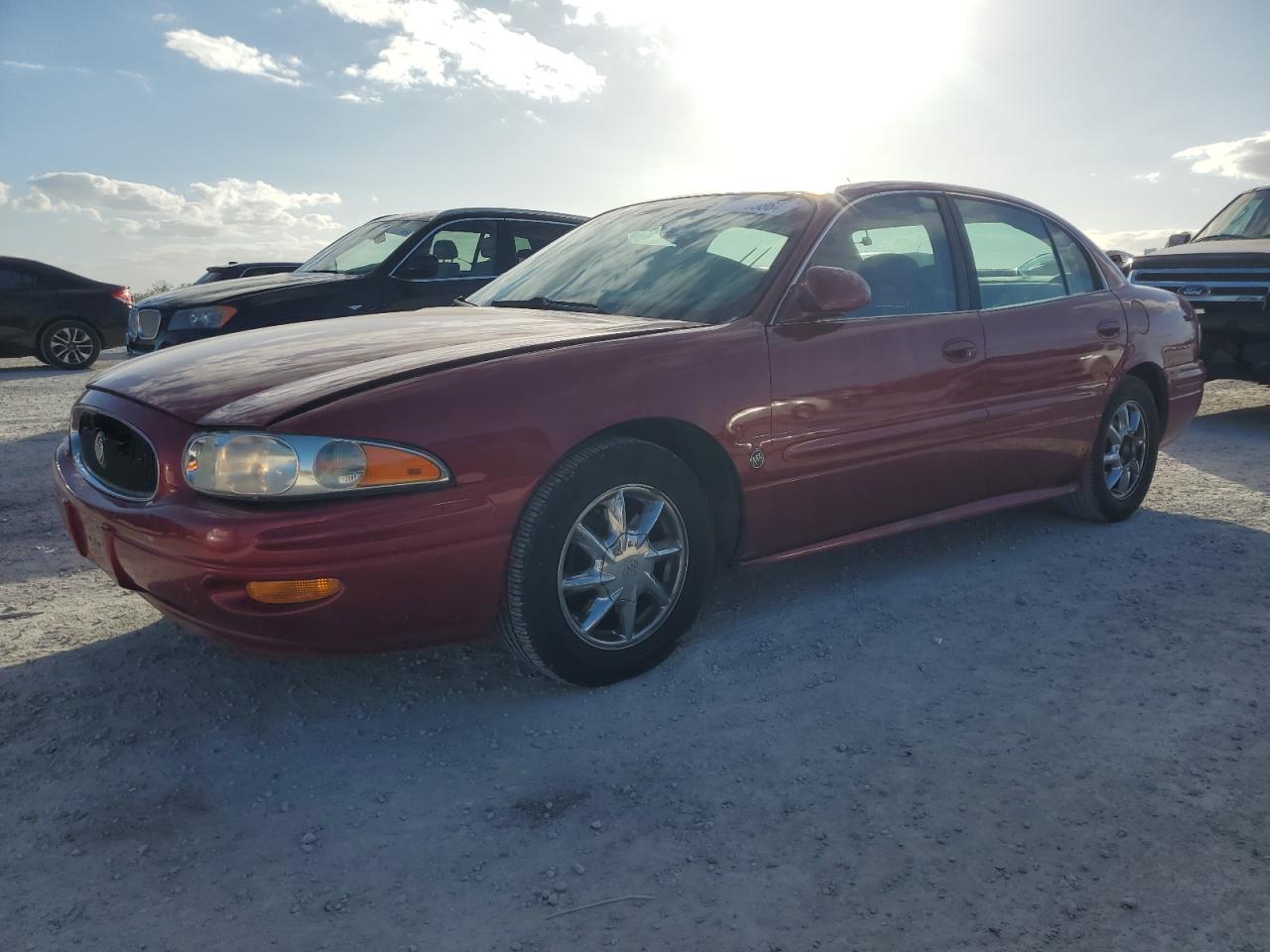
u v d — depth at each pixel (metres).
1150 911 2.06
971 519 5.00
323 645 2.64
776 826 2.37
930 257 4.04
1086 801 2.46
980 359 4.01
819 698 3.02
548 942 1.98
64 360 13.63
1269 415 8.48
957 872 2.19
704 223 4.00
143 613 3.71
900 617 3.66
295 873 2.21
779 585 3.99
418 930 2.02
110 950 1.97
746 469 3.29
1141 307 4.96
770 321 3.41
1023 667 3.24
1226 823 2.36
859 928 2.02
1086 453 4.67
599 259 4.10
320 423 2.57
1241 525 4.91
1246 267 7.57
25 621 3.63
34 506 5.36
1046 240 4.65
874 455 3.66
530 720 2.90
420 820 2.41
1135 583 4.03
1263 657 3.29
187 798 2.50
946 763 2.65
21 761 2.67
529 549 2.83
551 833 2.35
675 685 3.11
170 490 2.66
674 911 2.07
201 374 2.99
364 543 2.56
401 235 7.88
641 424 3.09
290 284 7.46
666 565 3.20
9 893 2.14
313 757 2.70
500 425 2.76
